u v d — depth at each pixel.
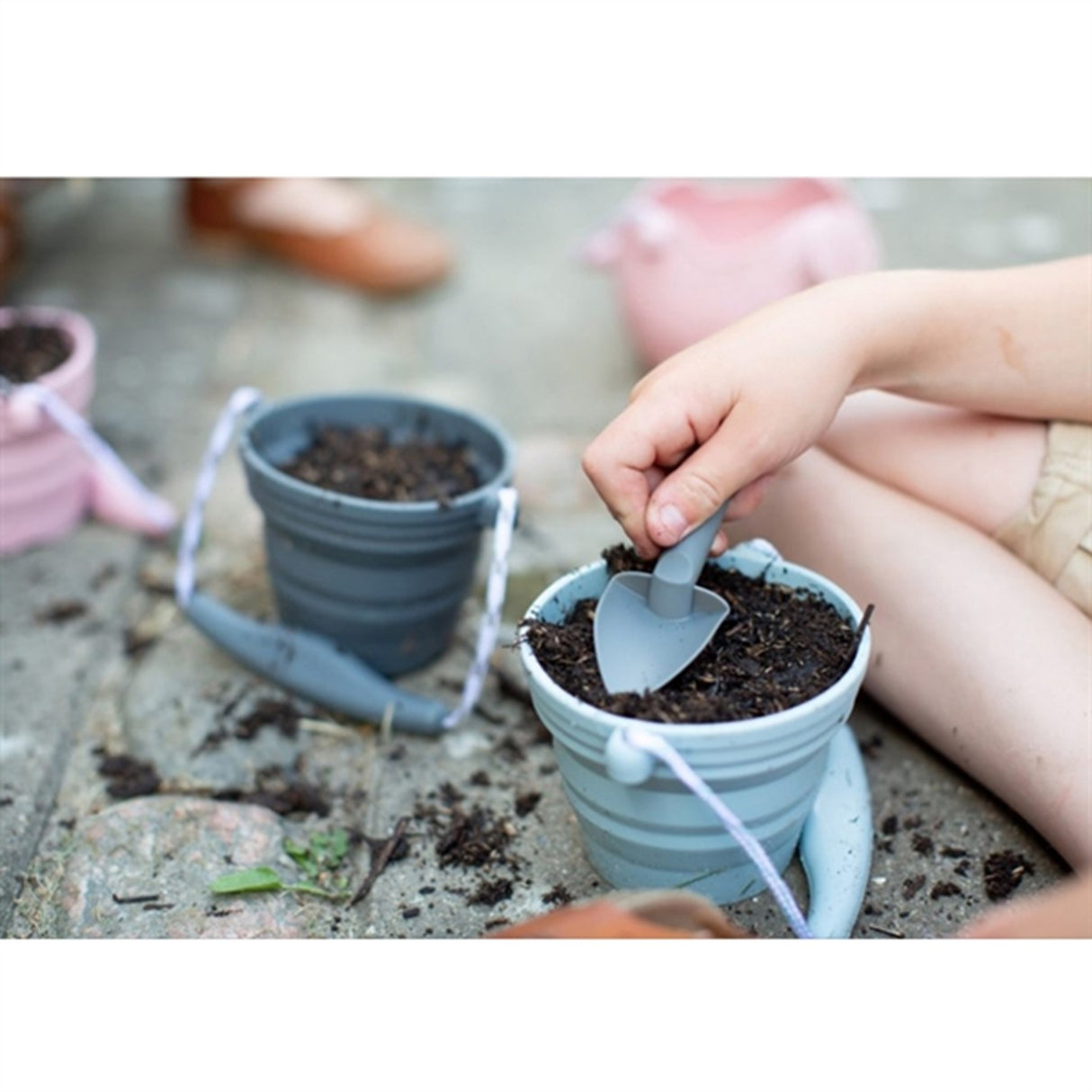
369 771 1.29
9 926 1.12
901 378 1.15
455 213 2.80
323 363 2.16
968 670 1.15
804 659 1.06
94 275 2.44
